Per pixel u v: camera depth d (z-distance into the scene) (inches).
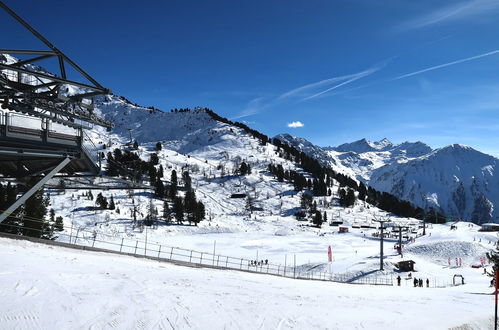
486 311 923.4
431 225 7062.0
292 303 767.7
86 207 5787.4
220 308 626.5
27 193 954.1
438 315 824.3
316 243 4904.0
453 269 2864.2
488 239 4276.6
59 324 460.1
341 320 676.1
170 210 6063.0
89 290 604.1
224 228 5935.0
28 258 769.6
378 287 1461.6
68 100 929.5
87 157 1102.4
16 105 893.2
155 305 584.1
